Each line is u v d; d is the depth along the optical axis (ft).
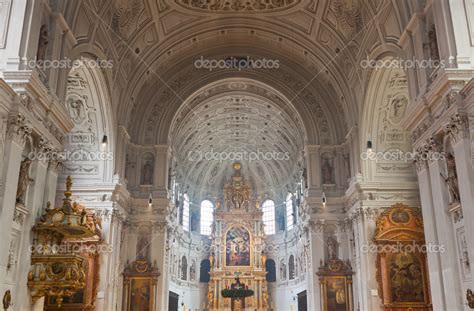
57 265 48.34
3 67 45.24
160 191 94.07
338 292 88.07
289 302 131.85
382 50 69.67
